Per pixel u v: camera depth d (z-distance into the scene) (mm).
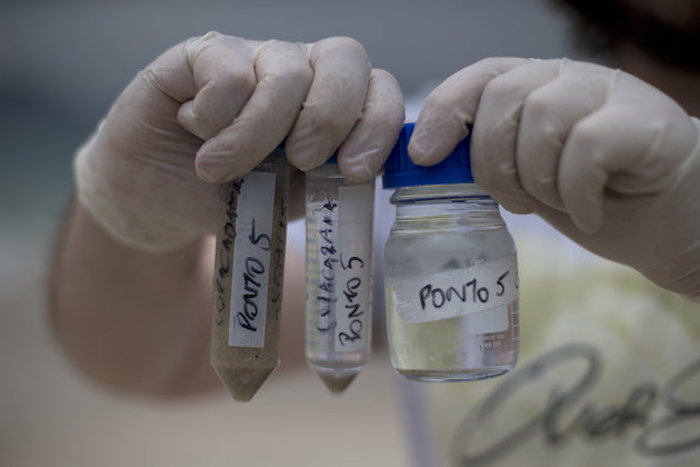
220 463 4754
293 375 2102
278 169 1101
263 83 1055
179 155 1242
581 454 1774
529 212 1126
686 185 1038
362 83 1091
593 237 1183
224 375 1074
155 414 5832
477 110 1073
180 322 1896
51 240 1990
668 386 1738
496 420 1861
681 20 1572
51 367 7184
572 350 1829
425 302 1056
